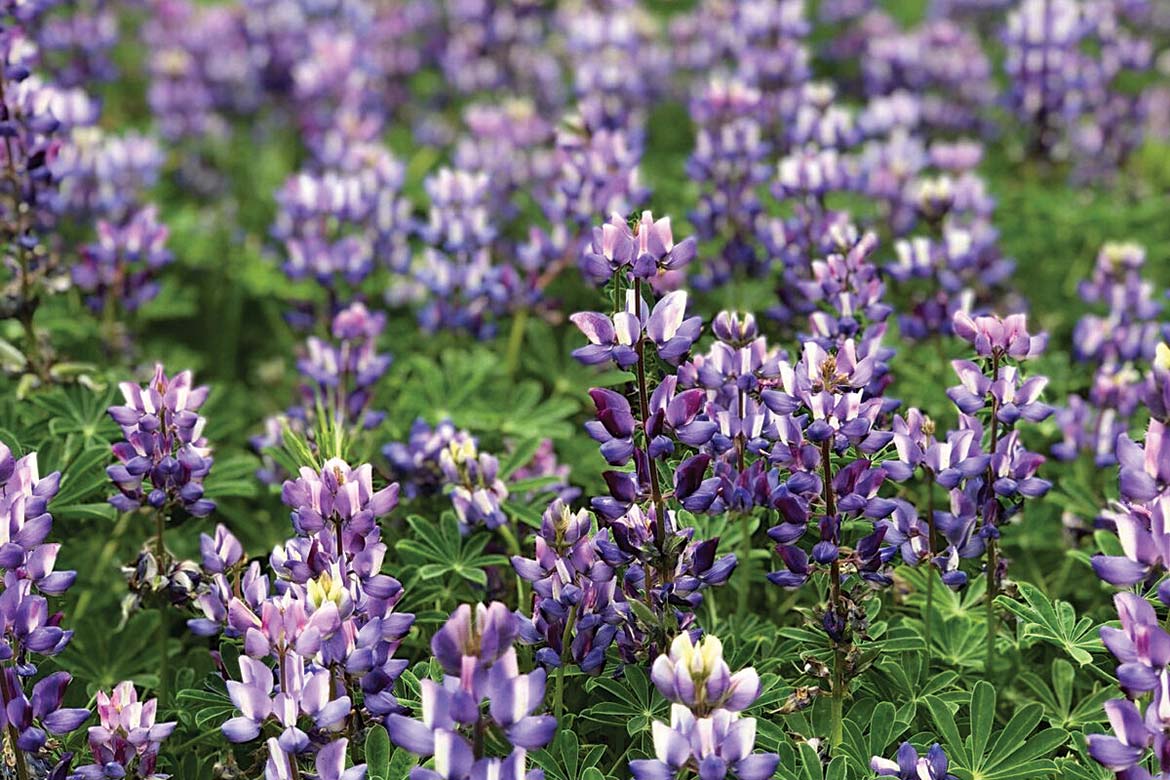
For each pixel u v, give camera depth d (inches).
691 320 28.9
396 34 66.1
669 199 50.3
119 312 43.3
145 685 33.9
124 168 47.1
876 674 31.9
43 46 51.8
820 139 41.8
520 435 38.0
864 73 67.0
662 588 29.4
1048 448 38.3
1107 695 31.8
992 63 74.0
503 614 26.1
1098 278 39.4
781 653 32.6
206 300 50.4
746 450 31.2
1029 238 50.3
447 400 39.2
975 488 30.7
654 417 28.8
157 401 31.4
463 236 40.7
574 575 29.6
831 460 31.8
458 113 65.0
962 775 30.4
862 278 34.1
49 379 37.7
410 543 33.9
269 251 50.1
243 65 63.7
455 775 26.2
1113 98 57.3
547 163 48.8
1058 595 35.6
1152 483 27.8
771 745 30.3
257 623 28.8
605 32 56.6
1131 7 65.7
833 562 29.8
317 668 28.6
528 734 26.3
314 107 62.2
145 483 33.5
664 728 26.7
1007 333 30.5
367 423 36.7
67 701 33.3
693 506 29.3
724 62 61.5
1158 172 60.2
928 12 76.8
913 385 38.8
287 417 37.1
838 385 29.5
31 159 37.0
